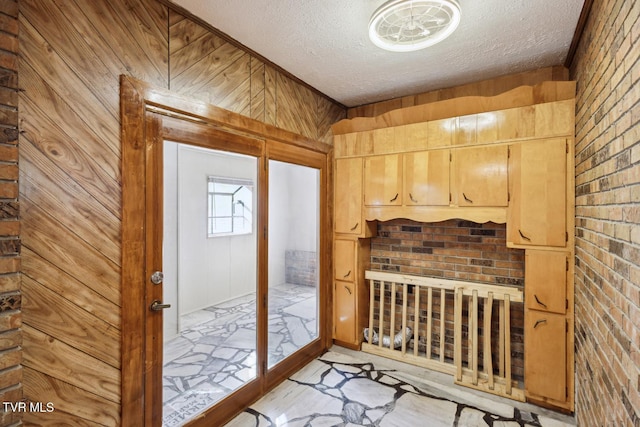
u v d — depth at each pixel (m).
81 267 1.35
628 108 1.13
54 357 1.28
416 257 3.01
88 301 1.37
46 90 1.25
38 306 1.24
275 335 2.46
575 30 1.89
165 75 1.66
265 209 2.34
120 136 1.46
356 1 1.66
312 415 2.07
